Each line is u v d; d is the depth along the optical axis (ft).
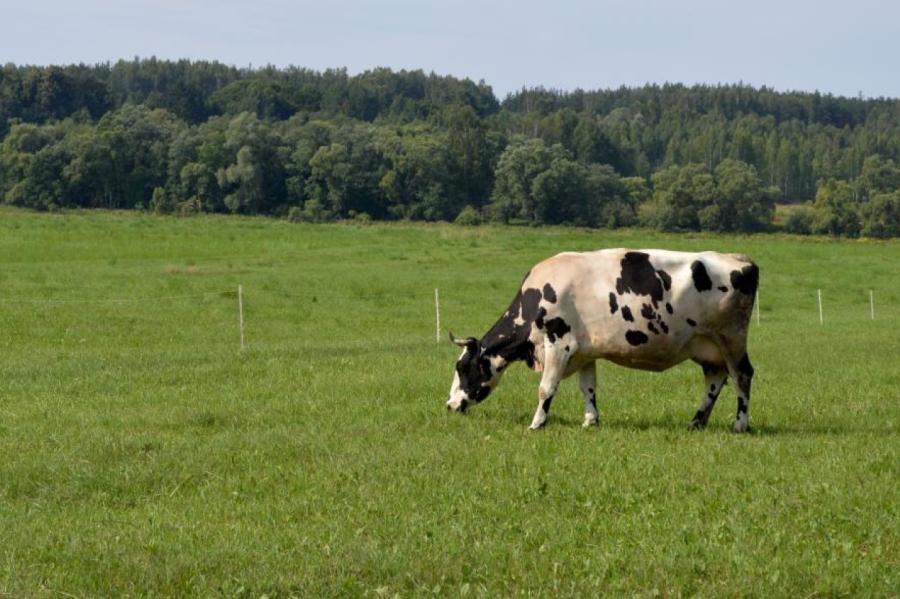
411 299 129.80
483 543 30.86
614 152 535.60
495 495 36.32
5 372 67.31
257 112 582.35
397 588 27.86
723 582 27.91
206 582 28.32
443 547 30.63
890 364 71.97
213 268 158.40
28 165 344.90
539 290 49.29
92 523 34.06
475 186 366.22
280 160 347.56
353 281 144.77
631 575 28.43
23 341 90.12
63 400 56.75
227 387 60.75
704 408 49.88
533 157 346.13
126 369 68.28
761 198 353.92
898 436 46.55
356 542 31.14
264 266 163.73
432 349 81.66
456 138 366.22
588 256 49.52
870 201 361.92
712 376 49.80
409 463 41.04
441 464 40.78
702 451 42.55
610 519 33.42
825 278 172.14
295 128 381.81
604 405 55.42
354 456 42.39
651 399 57.21
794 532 31.63
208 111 586.45
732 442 44.70
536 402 56.34
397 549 30.27
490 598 27.07
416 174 353.72
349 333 102.06
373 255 183.32
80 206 344.49
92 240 194.90
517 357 50.65
